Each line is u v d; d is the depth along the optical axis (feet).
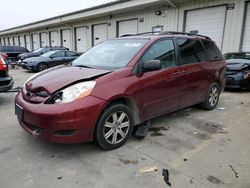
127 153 10.49
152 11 45.70
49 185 8.16
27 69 43.47
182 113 16.48
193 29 39.58
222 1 34.42
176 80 13.17
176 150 10.85
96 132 10.04
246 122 14.85
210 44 16.93
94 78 10.06
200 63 15.21
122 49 12.51
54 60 44.19
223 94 23.88
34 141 11.46
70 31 73.92
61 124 9.07
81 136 9.55
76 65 12.55
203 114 16.37
